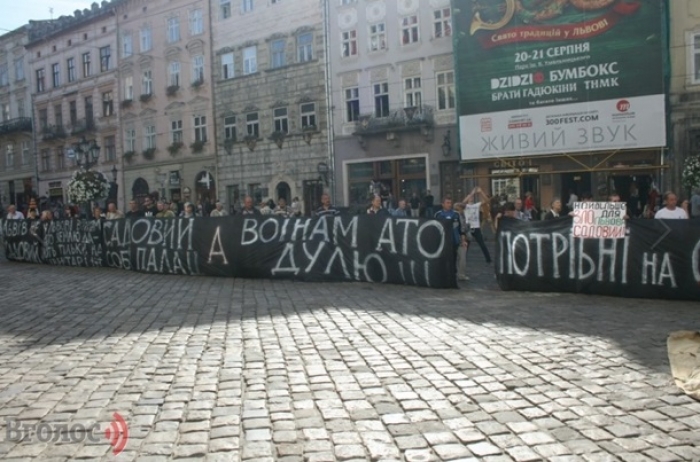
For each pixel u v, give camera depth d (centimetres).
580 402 543
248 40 3822
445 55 3073
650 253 1069
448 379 620
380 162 3322
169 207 2270
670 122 2555
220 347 781
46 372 685
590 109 2648
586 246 1124
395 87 3247
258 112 3809
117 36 4644
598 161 2700
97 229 1894
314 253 1430
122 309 1101
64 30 5047
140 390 607
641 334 793
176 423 515
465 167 2992
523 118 2786
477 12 2855
